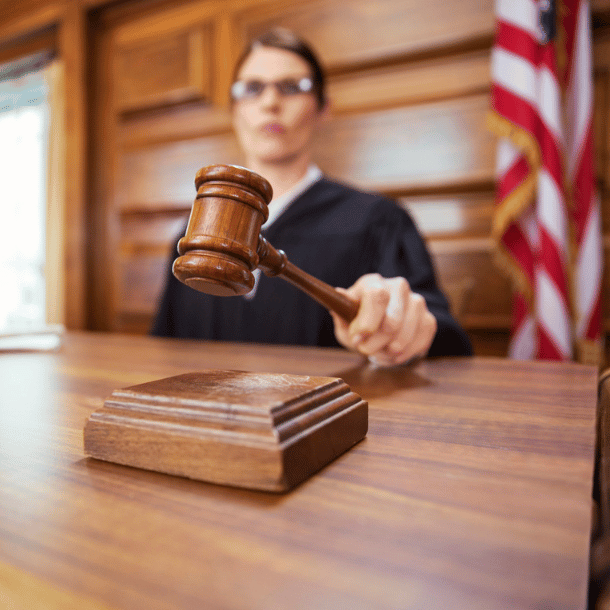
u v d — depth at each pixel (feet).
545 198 5.33
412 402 1.66
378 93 7.18
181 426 1.00
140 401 1.08
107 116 9.70
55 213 10.04
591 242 5.42
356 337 2.16
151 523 0.77
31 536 0.72
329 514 0.81
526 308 5.77
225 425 0.96
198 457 0.96
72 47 9.68
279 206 5.25
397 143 7.02
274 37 5.20
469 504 0.84
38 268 10.89
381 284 2.34
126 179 9.44
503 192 5.63
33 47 10.73
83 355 2.89
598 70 5.98
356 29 7.28
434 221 6.85
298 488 0.92
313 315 4.80
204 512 0.81
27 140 11.10
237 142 8.28
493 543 0.71
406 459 1.08
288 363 2.56
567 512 0.81
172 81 8.86
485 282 6.54
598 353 5.38
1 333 3.10
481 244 6.58
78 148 9.64
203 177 1.39
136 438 1.02
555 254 5.25
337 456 1.10
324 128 7.46
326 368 2.40
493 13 6.45
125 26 9.38
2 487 0.91
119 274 9.56
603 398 1.65
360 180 7.25
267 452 0.90
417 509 0.82
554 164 5.32
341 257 4.84
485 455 1.11
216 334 5.12
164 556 0.67
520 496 0.88
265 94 5.04
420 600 0.57
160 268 9.07
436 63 6.85
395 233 4.82
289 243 4.99
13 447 1.16
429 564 0.65
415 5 6.89
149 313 9.23
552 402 1.66
